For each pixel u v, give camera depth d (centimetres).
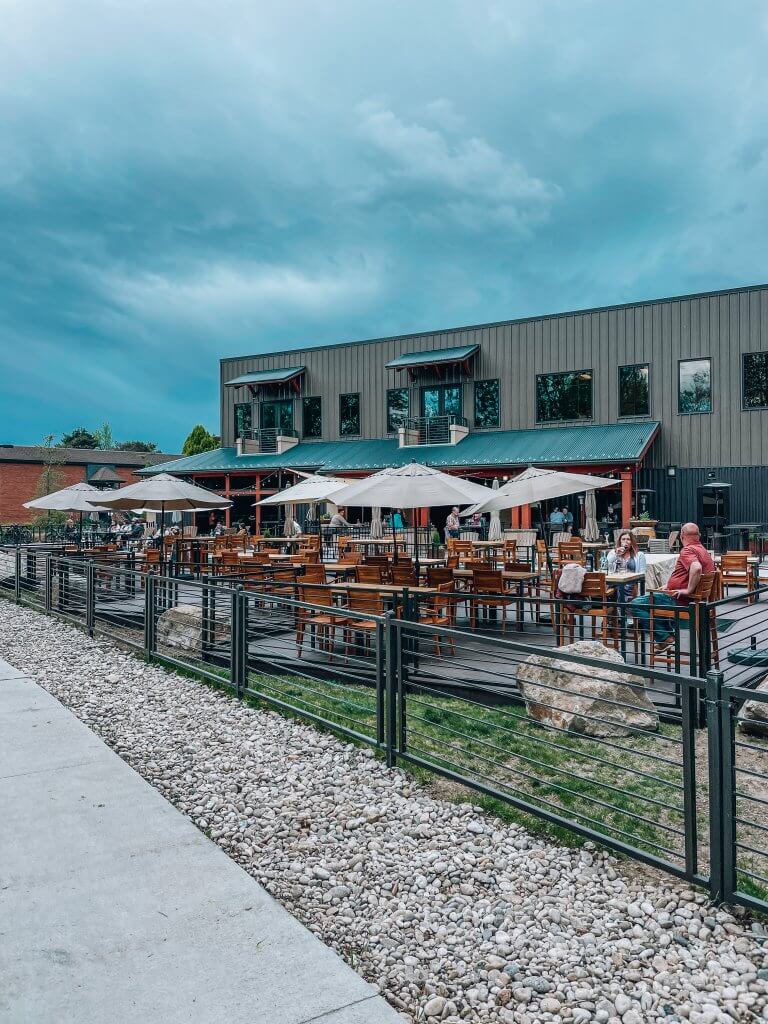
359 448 3200
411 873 394
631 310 2689
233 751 588
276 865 402
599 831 438
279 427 3575
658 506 2630
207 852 409
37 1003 279
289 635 1029
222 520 3716
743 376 2492
